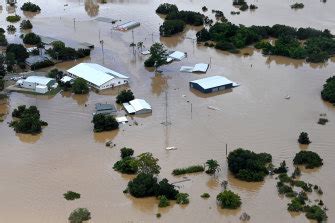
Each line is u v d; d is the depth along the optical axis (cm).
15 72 12675
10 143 9656
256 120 10494
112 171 8744
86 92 11675
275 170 8688
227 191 7900
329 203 7900
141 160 8500
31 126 10031
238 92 11788
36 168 8838
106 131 10050
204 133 9969
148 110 10762
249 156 8719
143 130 10100
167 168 8819
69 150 9400
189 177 8600
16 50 12875
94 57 13675
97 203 7906
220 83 11838
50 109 10981
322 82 12338
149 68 13050
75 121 10462
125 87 12031
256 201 7981
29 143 9662
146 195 8094
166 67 13150
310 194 8125
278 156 9188
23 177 8581
